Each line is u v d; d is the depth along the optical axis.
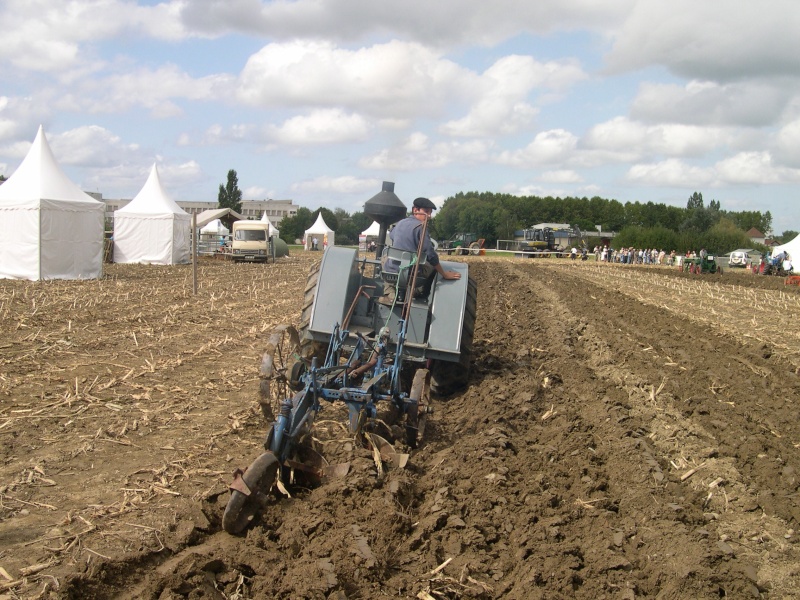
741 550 4.83
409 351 7.79
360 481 5.21
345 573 4.12
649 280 33.91
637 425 7.34
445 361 8.36
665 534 4.93
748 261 63.78
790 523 5.25
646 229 76.94
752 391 9.18
